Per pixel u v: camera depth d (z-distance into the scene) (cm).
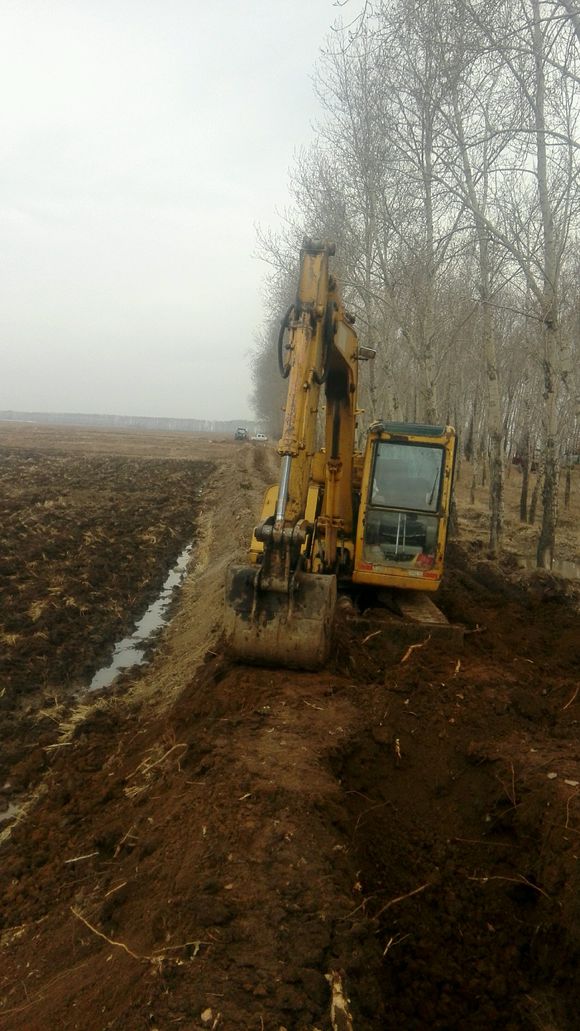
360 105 1989
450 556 1773
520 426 3472
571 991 414
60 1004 390
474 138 1464
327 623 750
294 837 466
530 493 3481
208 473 4578
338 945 385
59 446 7131
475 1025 411
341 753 602
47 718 902
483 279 1711
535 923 462
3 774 774
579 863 457
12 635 1157
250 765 558
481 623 1059
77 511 2486
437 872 517
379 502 934
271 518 753
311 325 746
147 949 399
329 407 949
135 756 745
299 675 751
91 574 1576
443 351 2362
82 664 1086
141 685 1010
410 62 1535
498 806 561
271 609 748
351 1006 356
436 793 595
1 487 3147
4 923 529
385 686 720
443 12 1164
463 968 447
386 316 2330
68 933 475
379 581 944
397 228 2036
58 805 698
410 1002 419
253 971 362
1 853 631
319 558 938
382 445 939
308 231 2350
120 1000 363
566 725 687
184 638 1193
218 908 399
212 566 1652
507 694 714
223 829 476
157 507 2770
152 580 1642
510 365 2678
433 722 666
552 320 1373
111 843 582
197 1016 334
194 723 723
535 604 1195
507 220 1459
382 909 468
